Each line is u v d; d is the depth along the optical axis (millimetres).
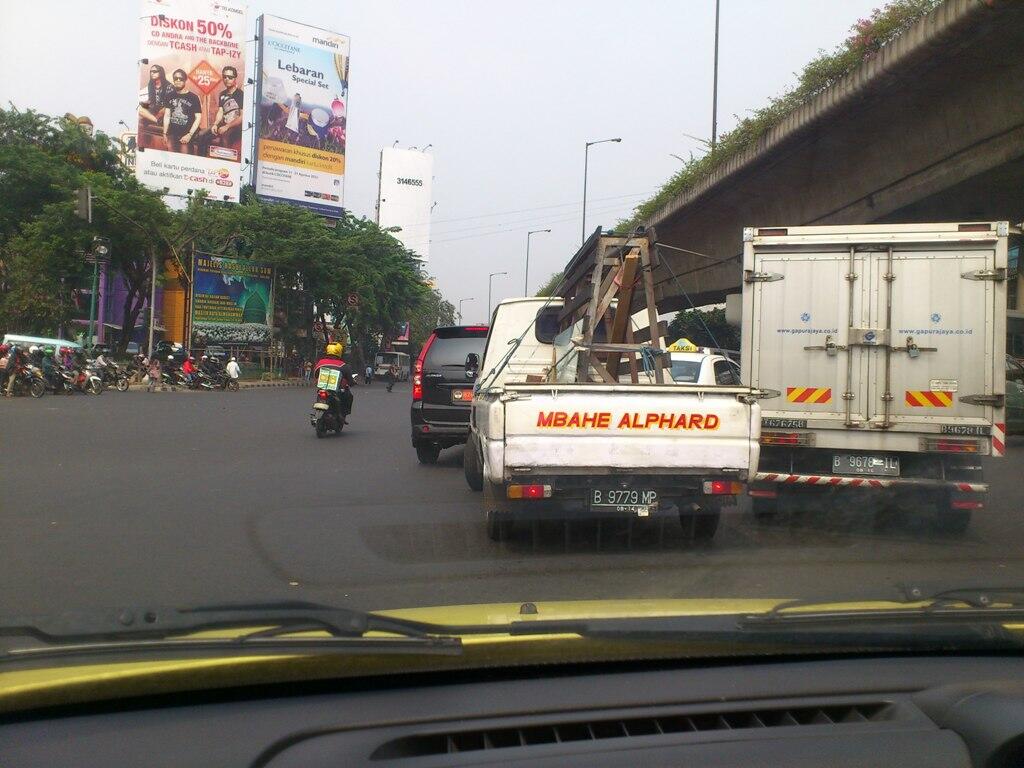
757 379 8695
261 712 2584
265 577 5941
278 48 52562
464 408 11992
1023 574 6281
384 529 7594
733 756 2389
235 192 47531
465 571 6148
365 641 2811
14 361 25719
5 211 40969
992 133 14438
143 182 45156
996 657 3123
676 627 3025
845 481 8164
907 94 15070
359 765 2311
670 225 25578
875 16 15523
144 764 2303
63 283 39750
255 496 9312
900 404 8352
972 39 12953
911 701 2748
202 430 16922
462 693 2746
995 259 8195
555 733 2549
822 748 2439
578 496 6641
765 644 3008
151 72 45625
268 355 46688
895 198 17484
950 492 7914
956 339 8266
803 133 17172
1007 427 16078
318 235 46719
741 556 6801
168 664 2637
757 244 8703
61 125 43375
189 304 42406
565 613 3385
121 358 40938
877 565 6570
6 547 6801
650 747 2434
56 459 12078
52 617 3018
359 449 14172
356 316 49031
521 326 10852
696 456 6590
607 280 8609
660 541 7320
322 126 54219
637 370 8609
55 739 2414
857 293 8500
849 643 3045
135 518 8023
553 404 6531
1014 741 2449
